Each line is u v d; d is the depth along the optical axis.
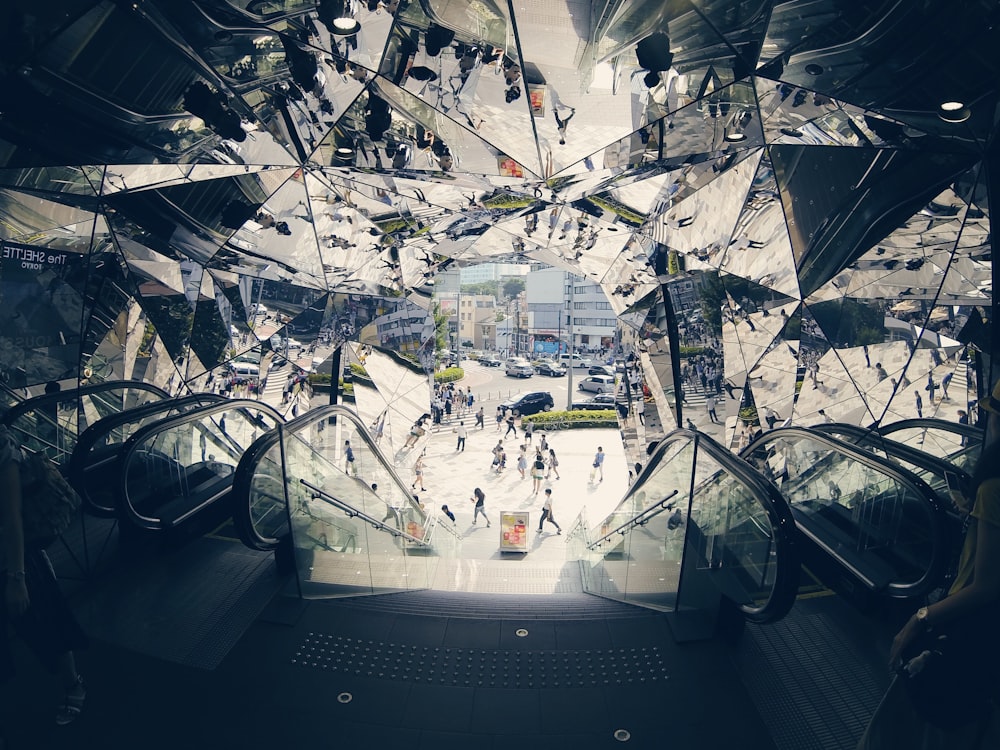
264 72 6.88
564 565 15.88
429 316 19.58
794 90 6.96
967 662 2.71
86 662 6.15
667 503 8.34
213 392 14.38
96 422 9.70
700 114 7.68
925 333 9.34
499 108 7.73
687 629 7.15
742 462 7.29
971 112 6.53
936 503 7.10
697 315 13.73
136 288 11.11
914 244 8.78
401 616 7.39
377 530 10.59
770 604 6.17
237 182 10.55
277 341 15.49
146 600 7.53
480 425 38.59
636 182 10.55
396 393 19.59
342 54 6.63
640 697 5.98
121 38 5.61
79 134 7.27
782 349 12.33
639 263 14.01
